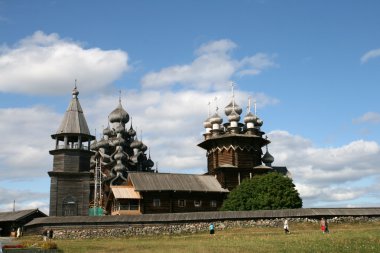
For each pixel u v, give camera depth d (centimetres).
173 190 7750
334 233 4591
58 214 7600
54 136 8000
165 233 5700
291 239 4116
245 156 8644
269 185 7081
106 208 8356
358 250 3173
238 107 9162
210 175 8625
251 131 8894
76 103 8294
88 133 8088
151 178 8000
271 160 9162
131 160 10812
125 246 4106
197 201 8000
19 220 6838
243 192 7144
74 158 7875
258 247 3547
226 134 8744
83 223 5650
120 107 11475
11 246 3853
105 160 10506
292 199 6975
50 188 7706
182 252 3344
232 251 3319
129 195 7588
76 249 3909
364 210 6034
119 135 10950
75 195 7769
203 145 9112
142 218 5784
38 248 3750
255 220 5809
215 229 5772
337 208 5984
